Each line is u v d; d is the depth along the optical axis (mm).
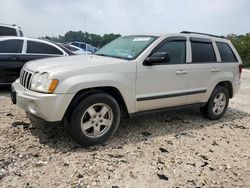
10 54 7426
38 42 7898
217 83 5965
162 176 3514
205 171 3746
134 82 4520
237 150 4555
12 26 9641
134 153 4109
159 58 4598
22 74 4570
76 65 4109
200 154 4270
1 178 3203
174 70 5039
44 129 4695
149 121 5664
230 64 6266
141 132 5004
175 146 4504
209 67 5707
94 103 4105
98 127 4246
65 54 8234
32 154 3816
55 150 3998
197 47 5586
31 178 3258
